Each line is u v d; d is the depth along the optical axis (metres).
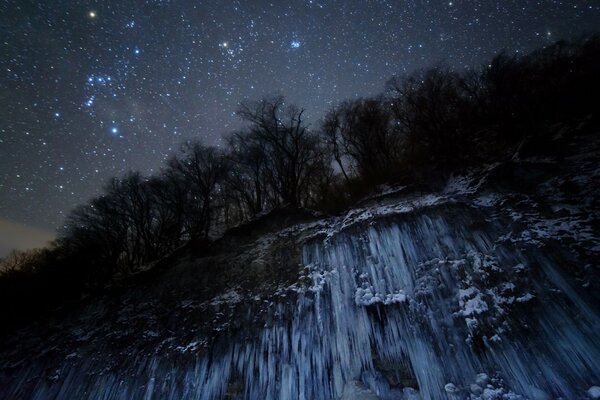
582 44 14.88
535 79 14.62
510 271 7.68
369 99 18.03
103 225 19.12
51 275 15.87
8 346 12.38
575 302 6.62
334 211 14.34
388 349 7.55
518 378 6.11
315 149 19.11
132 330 10.99
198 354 9.04
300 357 8.15
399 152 17.75
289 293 9.73
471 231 8.99
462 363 6.68
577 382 5.74
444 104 15.70
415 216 9.98
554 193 9.26
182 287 12.35
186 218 19.16
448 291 7.97
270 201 19.92
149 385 8.81
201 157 18.69
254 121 17.98
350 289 9.10
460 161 13.48
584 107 12.58
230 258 12.75
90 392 9.34
